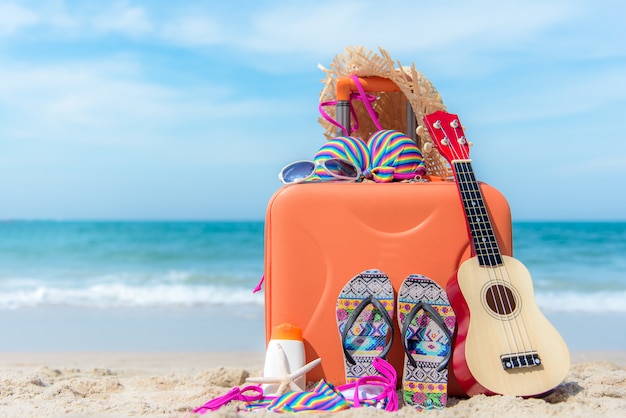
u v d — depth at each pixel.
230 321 9.16
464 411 2.94
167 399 3.82
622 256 18.91
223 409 2.85
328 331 3.51
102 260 20.44
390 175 3.81
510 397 3.08
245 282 14.51
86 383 4.21
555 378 3.17
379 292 3.43
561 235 26.19
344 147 3.93
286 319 3.54
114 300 11.70
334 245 3.53
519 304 3.29
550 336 3.23
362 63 4.19
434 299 3.35
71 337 7.75
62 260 20.52
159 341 7.46
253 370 4.93
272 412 2.90
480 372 3.16
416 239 3.51
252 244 25.56
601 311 10.02
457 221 3.51
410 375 3.23
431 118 3.76
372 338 3.39
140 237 30.17
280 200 3.58
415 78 3.99
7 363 5.74
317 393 3.11
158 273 16.64
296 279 3.54
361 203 3.53
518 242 23.41
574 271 15.73
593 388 3.50
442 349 3.27
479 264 3.34
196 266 18.50
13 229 39.75
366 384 3.33
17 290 13.23
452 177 4.02
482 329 3.23
